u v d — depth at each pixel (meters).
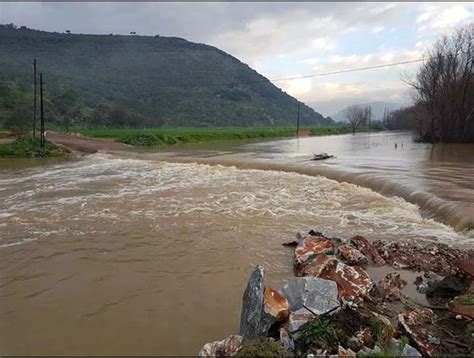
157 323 6.59
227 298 7.49
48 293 7.77
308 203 15.52
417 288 7.72
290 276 8.54
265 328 5.59
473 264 7.69
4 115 61.78
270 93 195.75
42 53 156.38
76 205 15.56
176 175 24.03
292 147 50.00
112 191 18.58
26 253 10.05
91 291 7.85
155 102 133.00
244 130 87.12
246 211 14.30
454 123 51.91
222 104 150.38
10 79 88.25
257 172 24.72
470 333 5.57
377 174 20.55
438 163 26.39
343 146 51.41
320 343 5.12
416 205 14.70
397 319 6.16
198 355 5.56
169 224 12.68
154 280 8.37
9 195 17.73
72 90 102.38
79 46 176.00
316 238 9.89
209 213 14.06
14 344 6.01
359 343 5.21
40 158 34.03
